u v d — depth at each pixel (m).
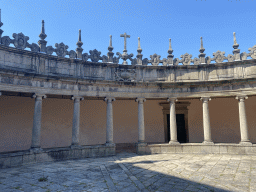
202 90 19.23
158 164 13.83
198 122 22.81
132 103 23.58
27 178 10.70
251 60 18.55
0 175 11.34
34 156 14.84
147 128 23.34
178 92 19.59
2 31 15.28
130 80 19.86
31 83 15.77
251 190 8.59
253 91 17.66
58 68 17.62
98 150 17.59
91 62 18.86
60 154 16.02
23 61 16.11
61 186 9.41
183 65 20.11
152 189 8.99
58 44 17.73
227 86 18.64
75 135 17.12
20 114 18.58
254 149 17.09
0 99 17.70
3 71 14.37
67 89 17.25
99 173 11.70
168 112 23.22
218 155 17.12
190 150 18.48
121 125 23.03
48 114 19.89
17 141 18.14
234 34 19.53
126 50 20.33
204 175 10.88
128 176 10.98
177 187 9.16
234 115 21.84
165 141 22.91
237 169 11.98
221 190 8.66
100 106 22.64
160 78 20.30
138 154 18.56
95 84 18.36
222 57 19.62
